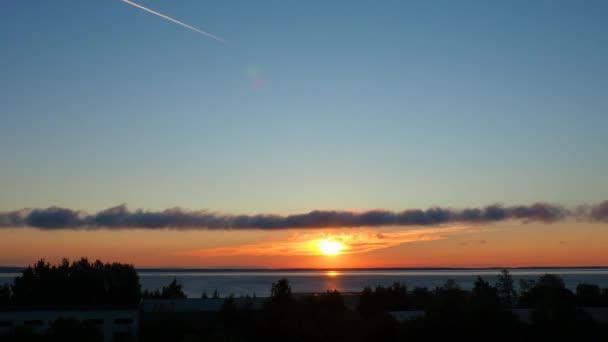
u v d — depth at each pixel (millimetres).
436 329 90750
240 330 100125
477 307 95562
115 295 127062
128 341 94062
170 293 163000
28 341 86250
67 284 125312
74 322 91688
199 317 110750
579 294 148125
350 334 96125
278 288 121750
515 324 92875
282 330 96625
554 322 94188
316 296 125312
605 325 96875
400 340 90250
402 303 132375
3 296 122562
